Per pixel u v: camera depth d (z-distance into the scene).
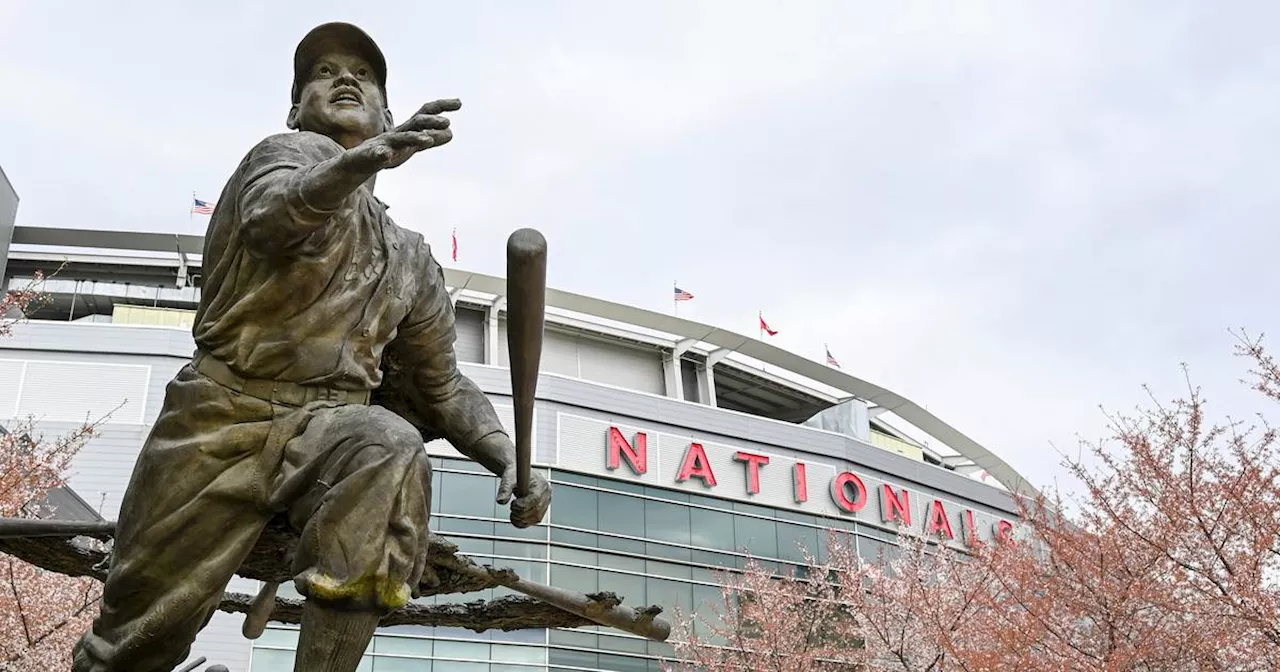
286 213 2.51
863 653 25.50
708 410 42.59
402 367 3.16
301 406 2.73
